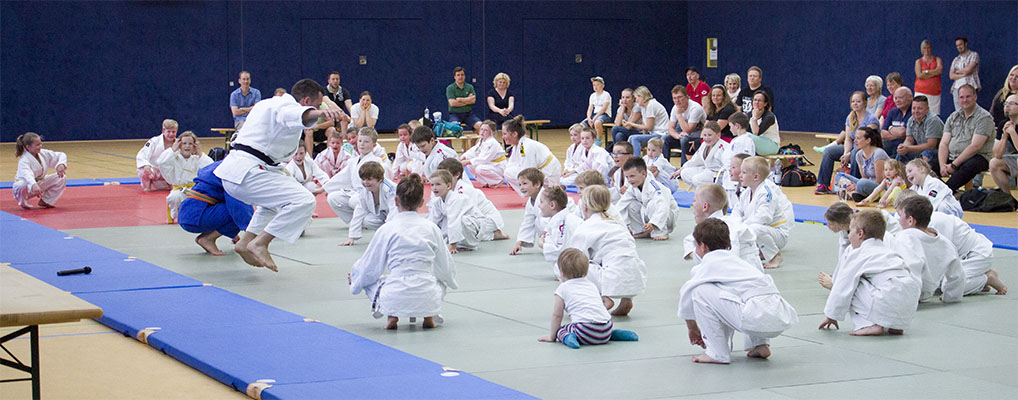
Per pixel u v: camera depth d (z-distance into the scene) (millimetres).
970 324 5559
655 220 8688
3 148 20875
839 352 4949
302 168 10266
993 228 9289
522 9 26062
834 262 7660
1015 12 18641
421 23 25297
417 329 5508
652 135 15422
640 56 27266
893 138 12250
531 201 7957
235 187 6883
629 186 8914
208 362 4625
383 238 5473
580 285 5164
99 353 5043
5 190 13133
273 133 6887
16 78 22375
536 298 6348
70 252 7930
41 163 11266
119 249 8367
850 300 5328
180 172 10539
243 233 7133
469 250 8305
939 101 19531
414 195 5516
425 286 5457
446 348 5055
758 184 7520
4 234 8898
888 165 10781
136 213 10828
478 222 8336
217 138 23984
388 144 20969
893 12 21359
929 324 5566
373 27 24922
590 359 4820
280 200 6906
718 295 4652
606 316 5125
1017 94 11250
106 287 6480
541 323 5652
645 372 4570
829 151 12477
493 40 25953
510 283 6867
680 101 14945
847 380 4438
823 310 5949
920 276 5695
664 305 6117
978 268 6305
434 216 8352
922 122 11953
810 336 5301
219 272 7305
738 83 16312
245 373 4438
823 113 23547
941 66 19438
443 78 25672
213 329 5316
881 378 4473
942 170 11570
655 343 5145
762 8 24922
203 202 7711
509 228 9750
